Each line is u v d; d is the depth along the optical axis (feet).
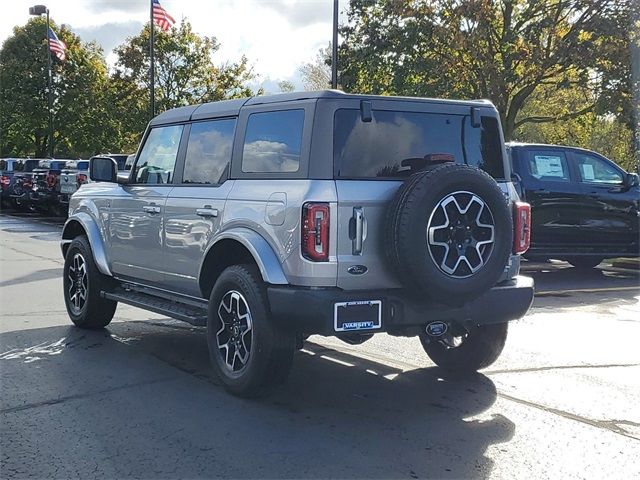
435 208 14.82
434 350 19.69
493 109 17.97
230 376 16.92
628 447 14.08
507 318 16.78
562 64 67.97
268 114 16.90
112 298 22.18
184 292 19.76
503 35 68.74
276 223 15.72
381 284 15.52
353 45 74.84
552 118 76.48
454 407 16.51
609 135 127.85
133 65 114.11
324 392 17.61
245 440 14.30
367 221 15.25
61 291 31.83
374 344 22.79
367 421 15.52
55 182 74.90
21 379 18.33
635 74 65.72
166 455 13.50
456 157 17.20
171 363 20.06
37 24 145.79
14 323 25.25
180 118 20.35
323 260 14.93
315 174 15.29
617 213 36.50
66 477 12.50
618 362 20.44
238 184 17.29
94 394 17.16
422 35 68.64
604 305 29.58
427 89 68.74
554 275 39.17
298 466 13.04
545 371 19.53
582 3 65.62
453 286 14.98
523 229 17.66
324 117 15.51
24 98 142.72
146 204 20.72
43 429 14.79
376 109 16.08
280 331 15.93
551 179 35.19
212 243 17.56
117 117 121.08
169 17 93.91
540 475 12.71
